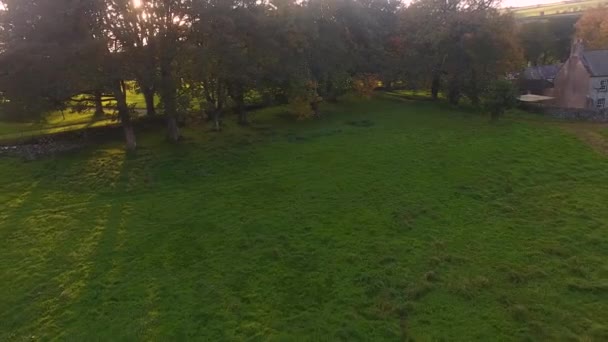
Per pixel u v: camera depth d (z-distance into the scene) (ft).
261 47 135.23
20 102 112.47
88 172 113.39
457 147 131.85
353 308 64.13
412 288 67.56
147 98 152.76
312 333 59.47
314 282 70.38
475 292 66.44
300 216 91.61
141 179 110.42
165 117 150.82
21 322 62.85
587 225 85.40
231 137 143.13
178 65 125.59
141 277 72.33
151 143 134.41
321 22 179.22
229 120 164.25
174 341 58.65
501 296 65.36
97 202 99.09
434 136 144.05
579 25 273.95
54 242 82.84
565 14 383.24
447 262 74.59
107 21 113.39
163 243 82.12
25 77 106.63
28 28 109.09
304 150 131.75
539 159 120.88
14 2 108.88
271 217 91.30
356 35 203.31
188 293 68.13
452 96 202.39
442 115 177.68
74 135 133.49
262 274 72.74
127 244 81.92
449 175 111.45
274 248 79.66
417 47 203.82
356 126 160.76
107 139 137.08
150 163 119.55
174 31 122.93
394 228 86.43
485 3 196.95
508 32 190.90
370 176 111.24
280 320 62.08
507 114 178.70
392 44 217.36
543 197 98.48
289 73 153.17
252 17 128.67
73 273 73.56
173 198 100.68
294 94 158.40
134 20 116.88
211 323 61.72
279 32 140.36
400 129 154.40
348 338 58.39
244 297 67.15
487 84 181.98
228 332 59.93
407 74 207.10
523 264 73.41
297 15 157.17
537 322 59.41
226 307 64.95
